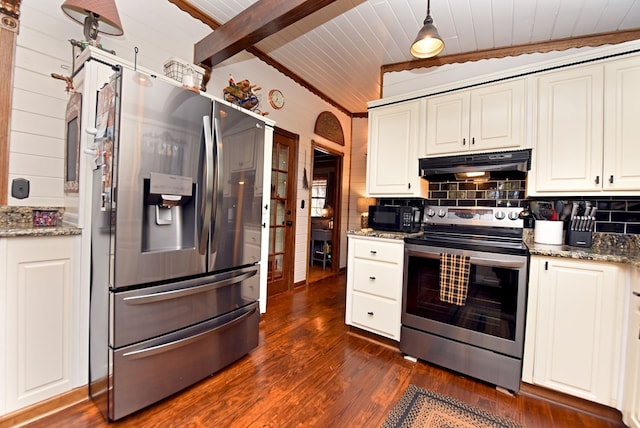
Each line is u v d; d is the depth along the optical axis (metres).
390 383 1.85
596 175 1.85
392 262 2.29
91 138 1.58
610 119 1.81
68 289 1.52
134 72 1.40
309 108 3.99
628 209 1.97
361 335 2.51
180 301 1.64
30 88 1.69
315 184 6.10
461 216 2.44
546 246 1.95
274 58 3.29
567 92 1.94
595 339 1.59
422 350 2.10
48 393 1.46
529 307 1.76
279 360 2.08
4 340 1.33
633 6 2.06
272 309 3.09
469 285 1.95
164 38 2.31
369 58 3.14
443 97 2.40
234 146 1.90
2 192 1.62
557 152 1.97
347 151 4.96
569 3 2.07
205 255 1.74
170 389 1.59
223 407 1.57
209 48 2.41
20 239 1.36
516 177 2.38
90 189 1.58
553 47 2.53
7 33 1.61
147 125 1.45
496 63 2.69
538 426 1.51
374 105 2.78
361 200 4.91
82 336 1.57
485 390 1.81
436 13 2.27
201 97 1.68
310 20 2.53
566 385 1.66
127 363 1.43
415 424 1.49
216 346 1.83
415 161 2.53
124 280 1.41
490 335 1.86
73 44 1.68
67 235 1.50
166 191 1.53
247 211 2.04
